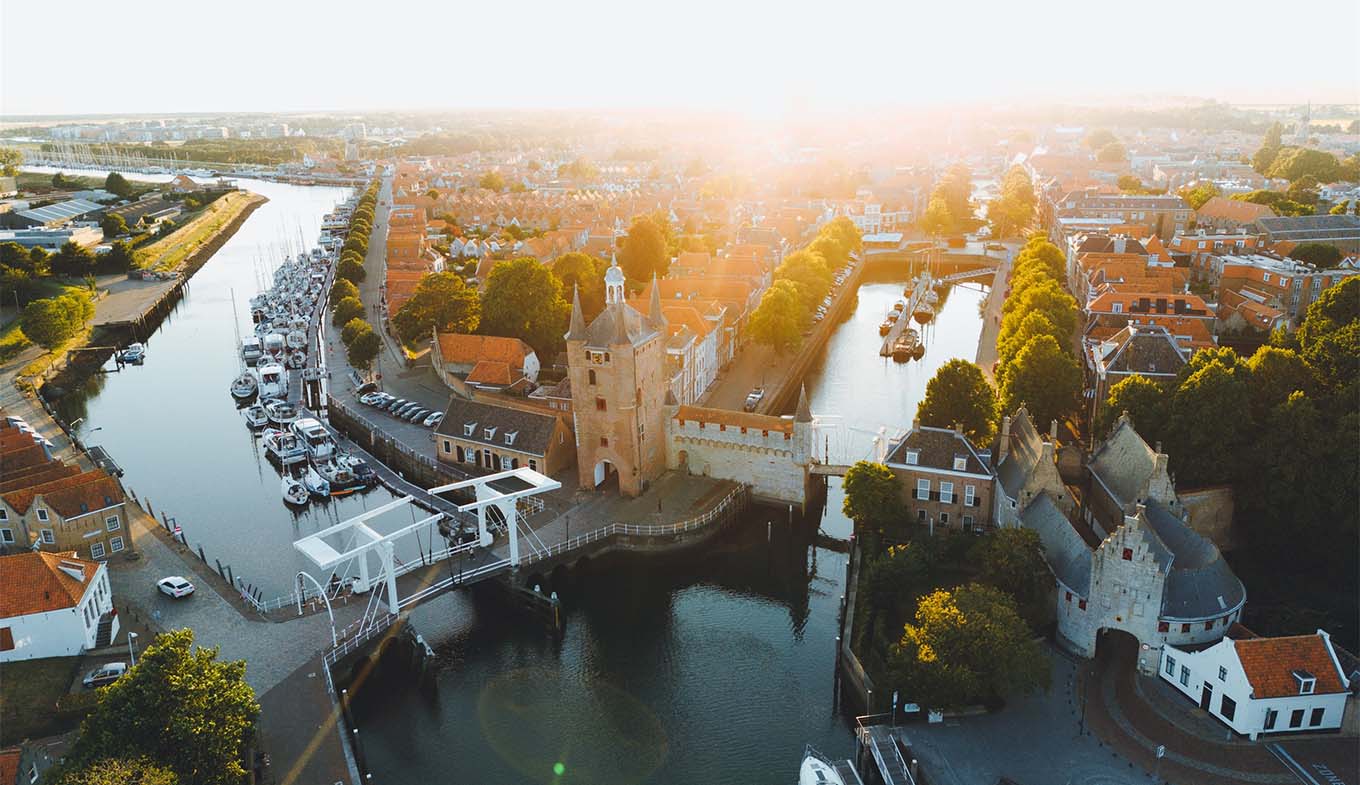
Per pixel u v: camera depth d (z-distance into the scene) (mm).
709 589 116312
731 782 83312
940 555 109312
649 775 84438
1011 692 82750
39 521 110812
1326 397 112312
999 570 95750
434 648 103750
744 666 100375
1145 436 120062
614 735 89812
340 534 130250
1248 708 78500
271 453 158750
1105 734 81188
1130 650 93312
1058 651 93062
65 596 93125
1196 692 84188
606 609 111750
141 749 69875
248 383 193750
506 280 191750
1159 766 77062
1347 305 134000
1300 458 105125
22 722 84125
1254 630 93938
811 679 97875
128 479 151125
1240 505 111250
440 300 196875
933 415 128000
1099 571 88625
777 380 182750
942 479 115562
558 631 106125
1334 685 78562
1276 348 124312
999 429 133375
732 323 198500
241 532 131625
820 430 161250
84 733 71938
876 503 114000
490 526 123500
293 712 86062
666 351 144250
